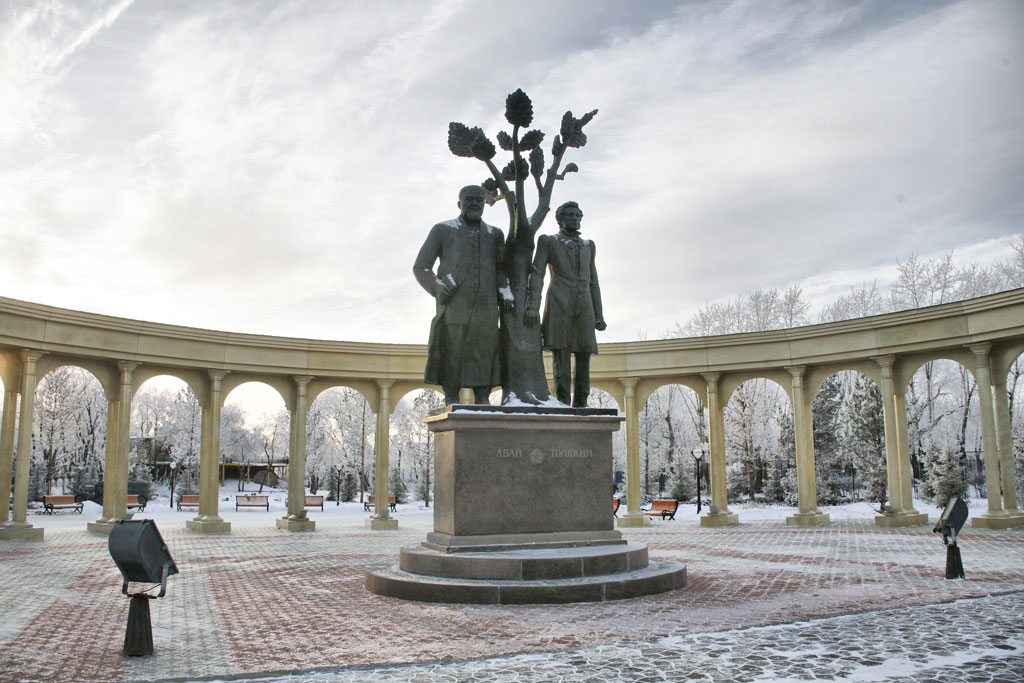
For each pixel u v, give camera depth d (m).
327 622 9.64
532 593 10.62
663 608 10.24
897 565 14.95
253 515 42.28
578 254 13.82
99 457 59.06
